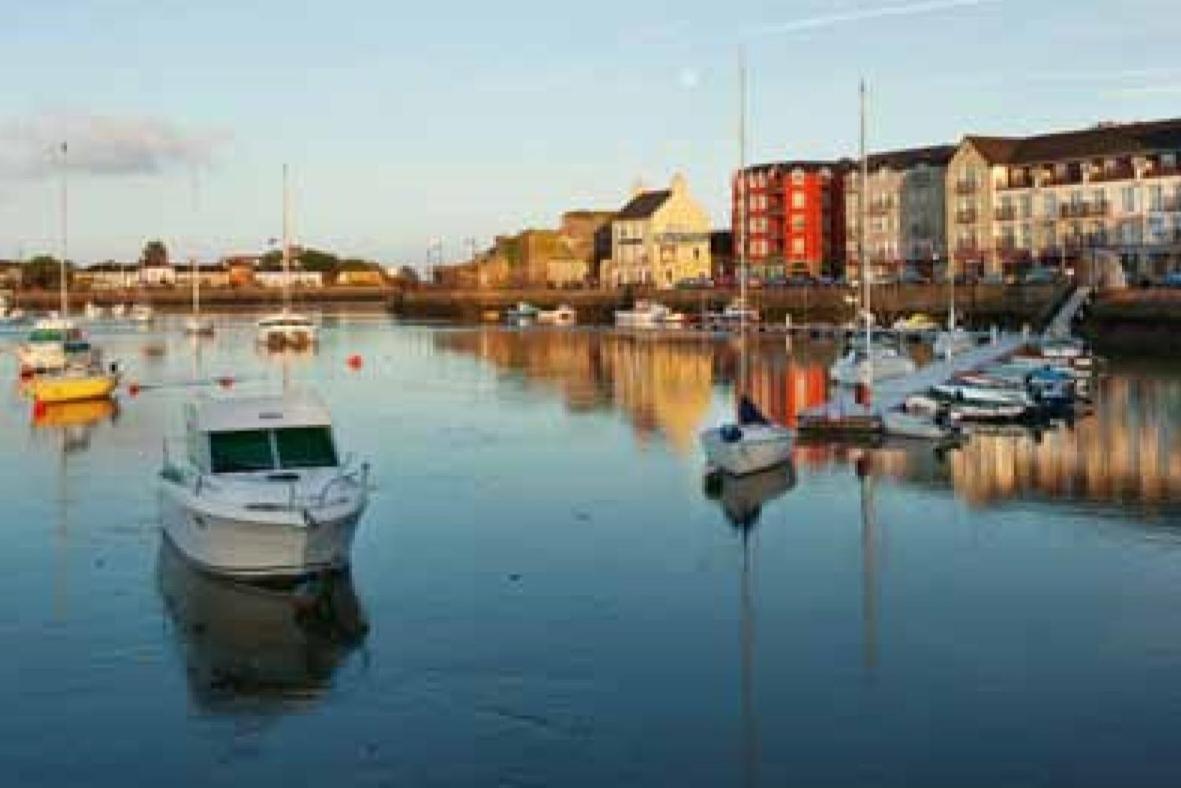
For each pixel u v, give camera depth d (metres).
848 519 30.31
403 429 48.47
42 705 18.48
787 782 15.62
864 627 21.66
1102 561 26.03
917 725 17.31
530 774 15.94
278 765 16.36
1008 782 15.55
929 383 57.06
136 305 171.88
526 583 24.70
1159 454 39.62
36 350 72.25
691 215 161.50
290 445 26.25
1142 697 18.28
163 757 16.64
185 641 21.30
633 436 46.09
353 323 148.75
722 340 106.06
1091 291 89.25
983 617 22.19
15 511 31.98
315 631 21.72
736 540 28.31
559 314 144.12
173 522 26.41
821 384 66.56
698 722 17.50
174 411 54.56
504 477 36.91
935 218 125.56
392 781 15.81
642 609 22.86
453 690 18.84
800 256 140.62
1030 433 44.78
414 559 26.69
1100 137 113.06
